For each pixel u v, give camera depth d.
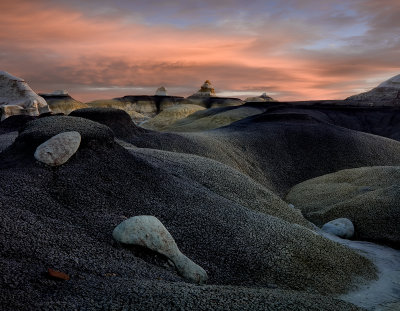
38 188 14.20
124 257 10.92
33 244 9.62
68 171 16.02
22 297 7.04
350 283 14.48
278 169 45.19
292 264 14.26
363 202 26.19
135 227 11.79
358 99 121.56
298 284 13.09
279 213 22.12
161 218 15.40
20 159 16.66
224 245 14.47
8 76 67.69
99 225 12.87
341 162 48.34
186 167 24.11
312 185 37.16
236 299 8.60
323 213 27.39
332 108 101.19
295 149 50.62
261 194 24.23
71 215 13.10
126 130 39.12
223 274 12.70
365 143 53.31
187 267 11.59
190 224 15.45
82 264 9.48
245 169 41.25
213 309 7.81
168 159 25.28
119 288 8.20
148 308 7.38
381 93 118.38
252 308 8.20
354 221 24.73
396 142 57.88
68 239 10.78
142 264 10.89
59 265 8.99
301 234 17.23
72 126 19.19
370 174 35.06
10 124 47.75
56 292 7.56
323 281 13.86
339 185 34.25
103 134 19.45
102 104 171.88
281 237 16.06
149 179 18.56
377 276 16.12
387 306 12.57
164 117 128.25
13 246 9.12
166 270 11.33
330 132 55.34
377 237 22.69
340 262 15.98
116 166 18.11
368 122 93.25
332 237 22.69
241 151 45.97
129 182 17.39
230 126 64.75
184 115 130.50
